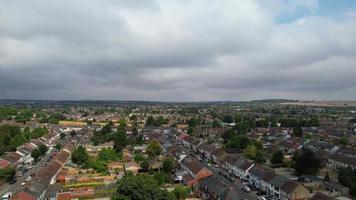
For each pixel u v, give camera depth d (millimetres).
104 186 133125
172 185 134750
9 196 121438
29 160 192125
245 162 153250
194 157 196375
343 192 122750
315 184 130625
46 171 142000
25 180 148750
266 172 133750
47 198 117188
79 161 174500
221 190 113500
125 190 102250
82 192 124938
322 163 177875
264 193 127562
